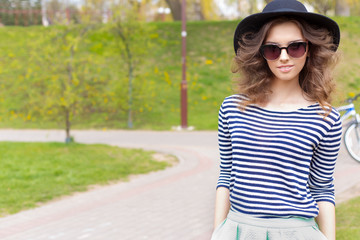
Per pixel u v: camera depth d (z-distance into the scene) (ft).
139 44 57.88
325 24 6.24
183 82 56.70
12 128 59.41
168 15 131.34
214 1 109.29
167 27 87.61
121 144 44.52
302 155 5.86
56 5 105.91
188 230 17.17
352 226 15.10
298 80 6.51
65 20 40.47
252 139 5.97
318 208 6.07
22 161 32.91
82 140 48.47
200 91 69.36
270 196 5.82
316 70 6.32
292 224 5.80
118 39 58.08
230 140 6.37
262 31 6.22
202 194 23.38
